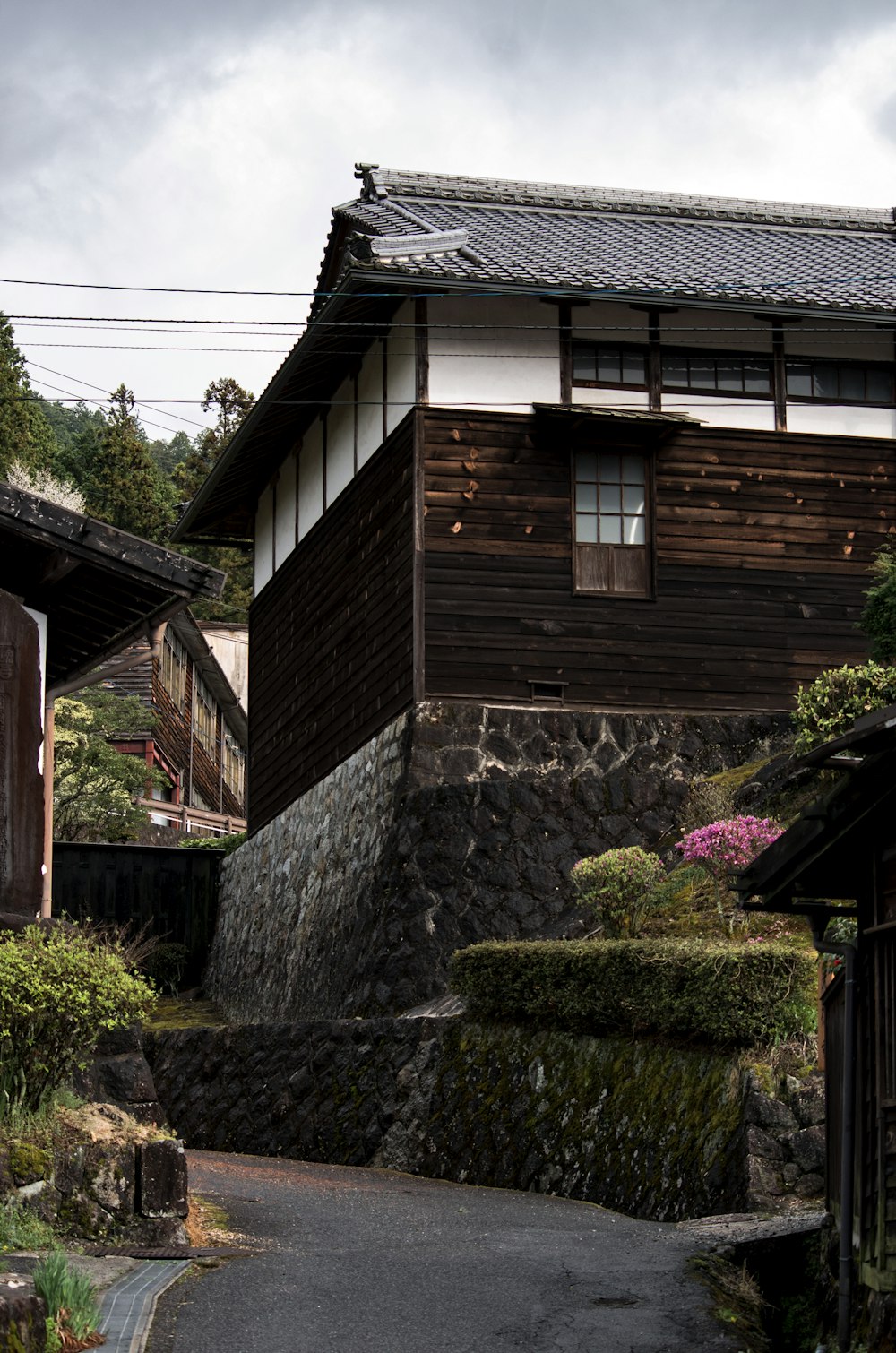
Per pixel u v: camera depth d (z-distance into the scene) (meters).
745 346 18.73
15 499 9.33
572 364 18.20
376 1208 10.41
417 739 17.06
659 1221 10.39
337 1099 14.41
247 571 48.78
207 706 40.59
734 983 10.93
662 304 17.64
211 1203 9.86
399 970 16.05
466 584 17.59
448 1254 8.69
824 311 17.95
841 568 18.72
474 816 16.64
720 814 16.08
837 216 25.31
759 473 18.66
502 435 17.92
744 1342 7.17
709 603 18.28
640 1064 11.78
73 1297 6.44
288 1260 8.21
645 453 18.42
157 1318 6.77
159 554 9.73
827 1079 8.72
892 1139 7.10
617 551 18.19
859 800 7.13
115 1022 8.44
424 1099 13.52
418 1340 6.84
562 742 17.45
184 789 37.25
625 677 17.89
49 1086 8.44
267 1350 6.47
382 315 18.42
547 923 16.36
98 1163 8.20
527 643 17.66
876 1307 7.09
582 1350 6.88
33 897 9.21
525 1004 12.95
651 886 14.38
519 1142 12.35
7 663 9.41
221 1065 16.25
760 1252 8.75
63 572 9.71
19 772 9.30
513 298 18.17
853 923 11.25
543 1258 8.65
